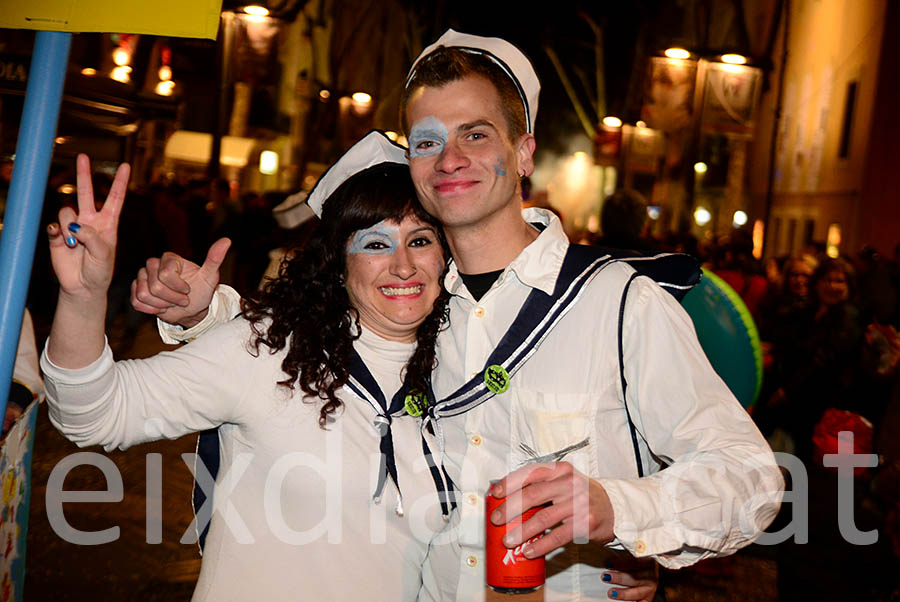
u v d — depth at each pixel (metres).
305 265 2.20
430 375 2.28
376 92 29.70
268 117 22.17
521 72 2.27
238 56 19.33
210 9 1.79
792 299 5.40
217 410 2.09
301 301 2.17
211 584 2.11
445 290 2.27
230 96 19.52
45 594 4.09
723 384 2.09
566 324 2.17
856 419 4.25
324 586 2.11
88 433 1.95
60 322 1.87
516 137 2.25
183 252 12.41
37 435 6.38
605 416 2.14
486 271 2.26
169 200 12.47
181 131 21.89
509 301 2.21
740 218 26.84
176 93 19.94
